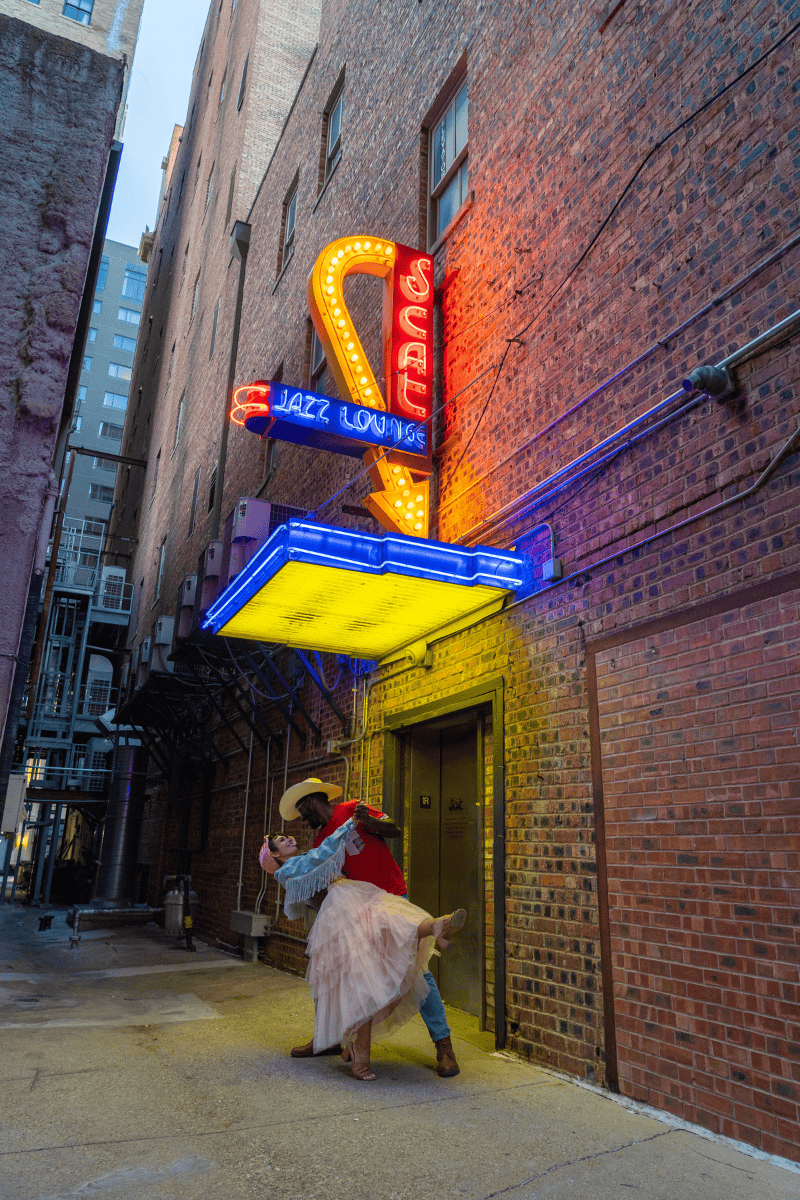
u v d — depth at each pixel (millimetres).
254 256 15984
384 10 9930
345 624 6301
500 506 5828
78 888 25781
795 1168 2861
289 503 10938
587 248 5223
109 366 55969
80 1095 3373
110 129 5742
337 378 6789
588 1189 2627
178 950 11227
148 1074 3768
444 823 6559
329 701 8062
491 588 5344
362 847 4129
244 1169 2648
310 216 12125
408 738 6926
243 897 10805
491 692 5449
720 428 3873
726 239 4055
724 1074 3242
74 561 33625
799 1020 2980
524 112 6281
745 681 3477
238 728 12398
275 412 6109
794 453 3436
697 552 3895
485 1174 2713
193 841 14609
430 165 8320
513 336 6000
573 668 4660
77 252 5352
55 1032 4664
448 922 3631
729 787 3463
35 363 5051
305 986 6887
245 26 22422
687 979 3504
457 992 5910
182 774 16484
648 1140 3154
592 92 5418
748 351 3695
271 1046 4508
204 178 26250
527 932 4652
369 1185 2572
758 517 3572
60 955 10570
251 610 5922
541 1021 4398
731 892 3367
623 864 3992
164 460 25250
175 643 11156
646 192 4723
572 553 4883
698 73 4434
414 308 7016
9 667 4570
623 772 4094
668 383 4301
